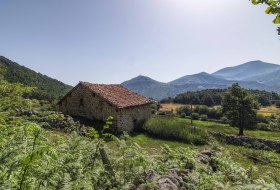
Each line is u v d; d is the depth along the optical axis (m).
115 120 26.03
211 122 65.38
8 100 9.55
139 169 6.37
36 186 3.63
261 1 2.85
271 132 54.25
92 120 27.44
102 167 5.82
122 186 5.62
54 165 4.15
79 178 4.75
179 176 7.30
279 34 2.91
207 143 26.62
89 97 27.78
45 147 3.22
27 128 3.71
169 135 27.02
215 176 7.32
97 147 6.59
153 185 5.74
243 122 49.25
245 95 50.38
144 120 31.92
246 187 5.93
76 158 5.75
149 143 23.84
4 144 3.84
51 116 14.59
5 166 3.35
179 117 71.88
